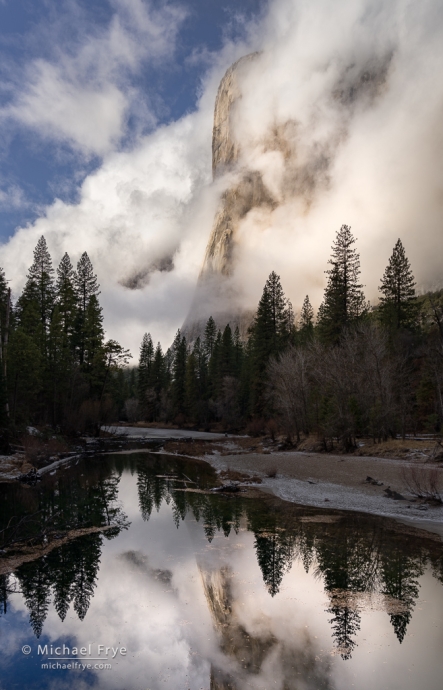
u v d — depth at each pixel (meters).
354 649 6.96
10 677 6.36
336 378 32.38
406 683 6.04
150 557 11.36
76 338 50.22
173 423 82.56
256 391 55.28
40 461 27.34
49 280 48.00
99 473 26.69
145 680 6.23
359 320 44.50
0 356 30.41
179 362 84.44
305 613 8.28
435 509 16.22
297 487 21.38
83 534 13.54
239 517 15.69
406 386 36.41
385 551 11.70
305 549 11.95
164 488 21.64
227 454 36.38
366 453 29.09
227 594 9.13
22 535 13.13
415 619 8.02
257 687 5.91
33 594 9.25
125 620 8.00
